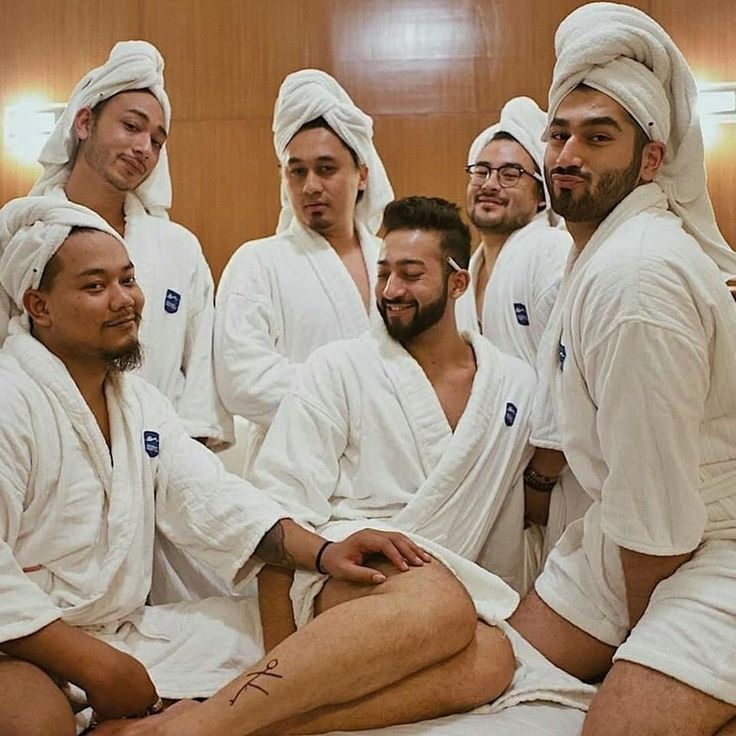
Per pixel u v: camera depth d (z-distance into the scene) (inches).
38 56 150.6
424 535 75.4
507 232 97.4
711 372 67.7
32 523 66.2
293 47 147.4
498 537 80.1
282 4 147.6
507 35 144.3
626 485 65.7
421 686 63.2
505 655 67.4
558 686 67.1
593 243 72.3
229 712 57.6
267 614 70.5
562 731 63.2
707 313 66.6
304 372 80.3
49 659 60.1
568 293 72.7
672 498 65.1
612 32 72.0
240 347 89.6
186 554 77.1
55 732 57.0
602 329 66.9
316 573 69.2
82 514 67.0
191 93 148.9
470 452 76.8
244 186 147.9
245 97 148.0
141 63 92.9
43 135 149.4
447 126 145.0
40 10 150.9
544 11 143.6
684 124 74.4
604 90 72.2
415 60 145.6
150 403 74.4
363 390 78.4
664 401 64.7
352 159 96.4
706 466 67.7
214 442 91.7
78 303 68.9
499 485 78.1
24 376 67.6
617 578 70.6
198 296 93.2
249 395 88.0
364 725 62.1
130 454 70.3
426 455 77.2
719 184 140.1
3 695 57.2
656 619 64.0
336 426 77.5
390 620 61.7
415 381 78.6
